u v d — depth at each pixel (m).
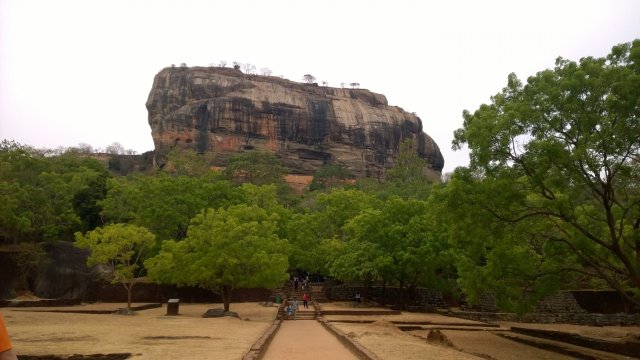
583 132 19.08
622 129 17.94
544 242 24.22
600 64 19.58
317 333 24.91
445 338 22.69
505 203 21.03
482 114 21.83
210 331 23.69
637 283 20.33
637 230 21.38
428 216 25.23
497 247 24.53
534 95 20.62
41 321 26.94
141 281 48.62
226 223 36.66
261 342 18.56
